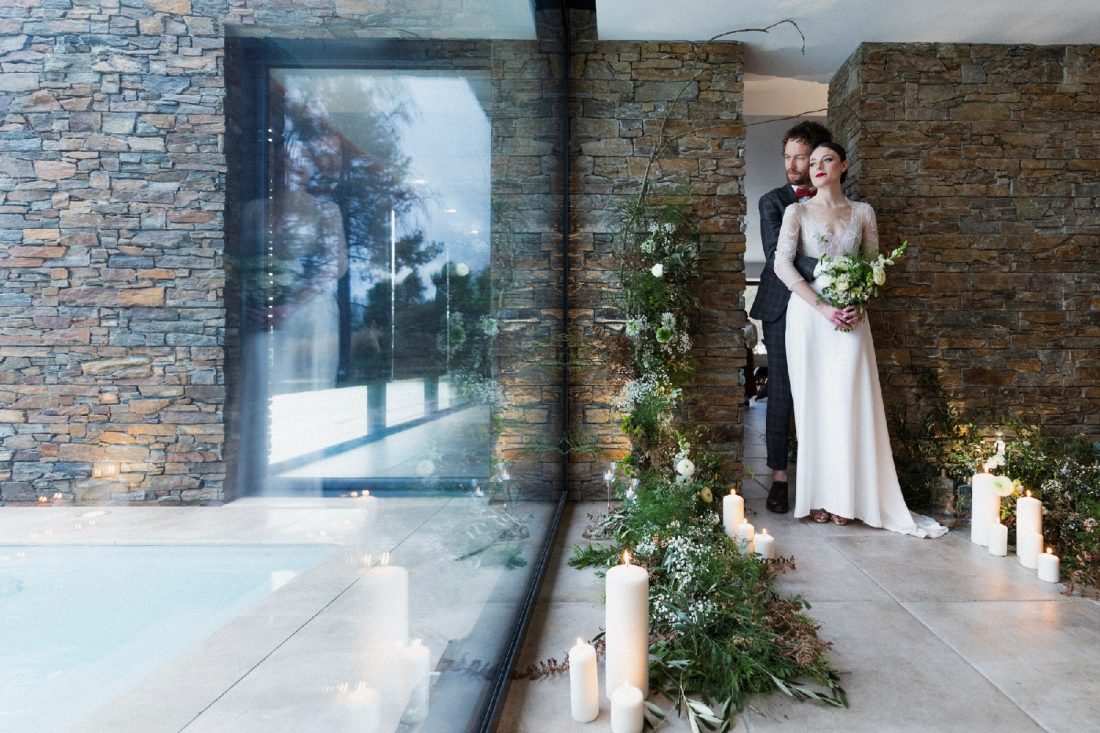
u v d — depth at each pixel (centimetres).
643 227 312
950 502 272
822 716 119
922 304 326
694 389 316
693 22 299
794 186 307
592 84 316
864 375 256
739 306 316
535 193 235
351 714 56
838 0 282
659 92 316
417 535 78
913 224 324
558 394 291
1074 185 325
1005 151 324
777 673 128
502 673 130
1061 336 326
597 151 316
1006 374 325
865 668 137
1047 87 324
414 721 77
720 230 316
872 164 323
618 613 121
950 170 324
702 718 117
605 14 291
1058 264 326
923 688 129
